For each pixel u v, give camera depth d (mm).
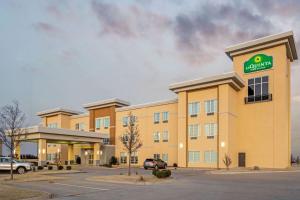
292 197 14891
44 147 46344
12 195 14633
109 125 63000
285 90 45875
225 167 44656
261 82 48062
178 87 50844
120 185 21516
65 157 64812
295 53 50469
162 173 26312
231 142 46344
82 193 16953
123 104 64438
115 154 60969
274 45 47094
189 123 49844
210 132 47156
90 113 66750
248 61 49812
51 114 71188
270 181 24297
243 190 17969
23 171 32406
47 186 20531
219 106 46438
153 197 15227
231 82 45656
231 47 50844
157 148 55406
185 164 48969
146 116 57781
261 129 47156
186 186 20656
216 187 19812
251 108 48531
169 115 54625
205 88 48594
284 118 45312
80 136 52719
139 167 50719
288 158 46906
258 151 47000
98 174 32406
